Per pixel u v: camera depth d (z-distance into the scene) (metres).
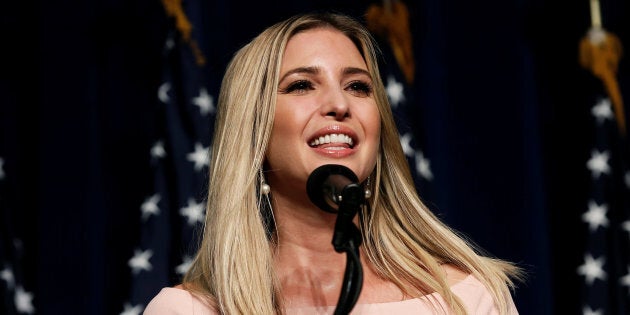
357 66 6.88
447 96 12.27
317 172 5.66
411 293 6.77
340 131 6.53
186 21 10.99
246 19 11.38
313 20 7.06
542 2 12.77
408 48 11.95
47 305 10.20
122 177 10.64
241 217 6.76
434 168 11.88
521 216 12.20
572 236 12.28
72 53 10.84
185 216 10.55
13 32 10.76
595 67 12.53
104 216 10.53
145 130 10.77
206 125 10.82
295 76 6.76
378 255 7.04
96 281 10.38
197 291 6.71
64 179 10.51
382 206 7.18
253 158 6.83
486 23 12.58
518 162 12.33
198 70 10.92
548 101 12.60
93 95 10.78
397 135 7.21
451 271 7.02
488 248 12.16
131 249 10.47
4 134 10.46
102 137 10.71
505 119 12.38
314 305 6.65
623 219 12.25
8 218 10.24
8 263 10.12
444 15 12.48
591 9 12.74
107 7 10.99
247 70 6.97
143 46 10.95
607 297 12.04
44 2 10.88
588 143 12.42
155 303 6.69
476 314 6.64
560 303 12.15
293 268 6.83
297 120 6.60
